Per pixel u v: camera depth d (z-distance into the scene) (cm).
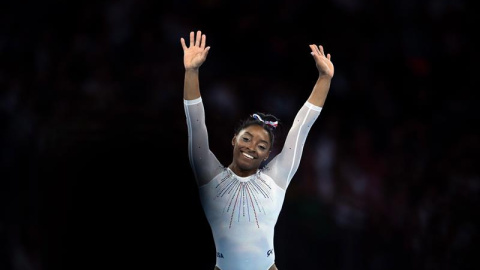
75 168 2605
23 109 3506
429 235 3553
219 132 3262
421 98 4253
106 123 3081
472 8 4547
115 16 4000
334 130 3966
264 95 4044
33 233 2752
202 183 1878
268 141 1880
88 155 2559
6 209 2856
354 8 4469
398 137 4003
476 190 3684
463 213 3612
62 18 3944
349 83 4272
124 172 2325
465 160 3866
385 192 3712
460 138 4003
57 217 2545
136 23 4009
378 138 4019
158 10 4094
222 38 4188
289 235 3353
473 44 4488
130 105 3578
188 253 2248
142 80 3812
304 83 4194
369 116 4125
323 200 3506
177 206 2242
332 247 3381
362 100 4197
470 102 4241
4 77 3738
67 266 2514
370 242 3456
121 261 2239
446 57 4444
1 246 2834
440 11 4544
